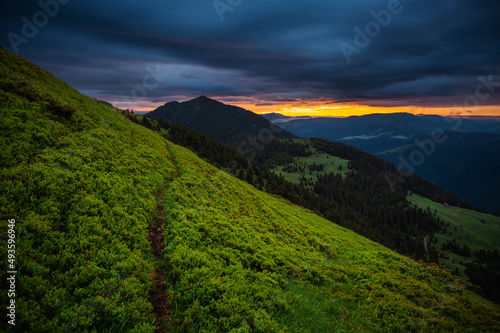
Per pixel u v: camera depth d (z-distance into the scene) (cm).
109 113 3192
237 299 856
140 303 715
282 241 1891
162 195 1738
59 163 1262
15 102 1570
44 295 620
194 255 1038
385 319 1086
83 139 1722
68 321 591
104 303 661
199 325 732
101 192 1238
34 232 791
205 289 856
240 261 1189
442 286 1661
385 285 1475
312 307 998
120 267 820
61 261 734
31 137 1320
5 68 1995
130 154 2073
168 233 1232
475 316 1228
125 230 1035
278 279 1170
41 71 2641
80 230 891
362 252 2270
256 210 2509
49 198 977
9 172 980
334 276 1454
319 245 2225
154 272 925
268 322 794
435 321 1111
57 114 1816
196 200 1883
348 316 1041
